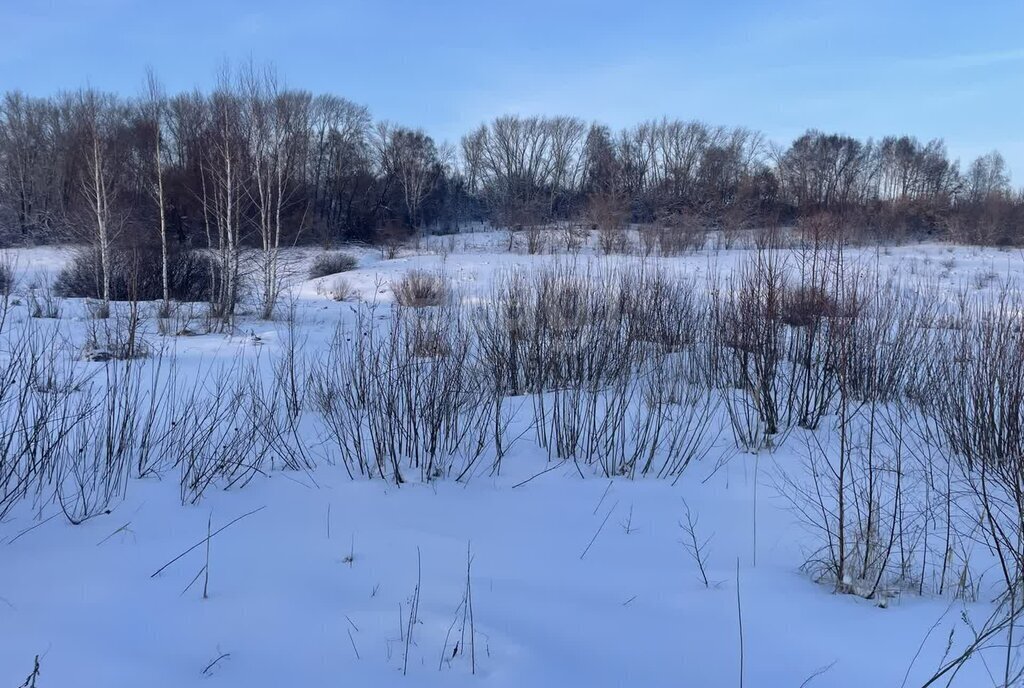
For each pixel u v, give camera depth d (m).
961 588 3.90
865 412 6.96
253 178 21.61
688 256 27.80
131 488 4.96
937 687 2.93
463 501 4.97
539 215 36.31
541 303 8.44
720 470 5.67
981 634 3.23
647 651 3.18
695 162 43.91
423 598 3.59
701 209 35.91
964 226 32.00
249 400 7.02
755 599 3.67
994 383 6.18
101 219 17.25
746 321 7.64
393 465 5.47
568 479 5.43
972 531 4.38
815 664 3.10
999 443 5.56
